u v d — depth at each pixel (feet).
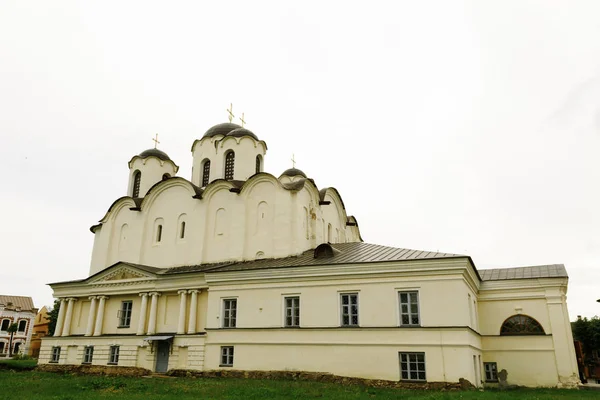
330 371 84.79
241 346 94.12
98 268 135.54
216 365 95.50
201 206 125.49
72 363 116.88
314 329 88.22
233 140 139.95
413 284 83.41
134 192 152.15
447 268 81.25
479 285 99.76
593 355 219.82
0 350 282.77
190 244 123.65
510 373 94.58
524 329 96.32
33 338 295.89
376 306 84.94
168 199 132.26
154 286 111.96
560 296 94.99
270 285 95.30
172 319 109.91
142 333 109.81
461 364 76.33
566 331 92.99
